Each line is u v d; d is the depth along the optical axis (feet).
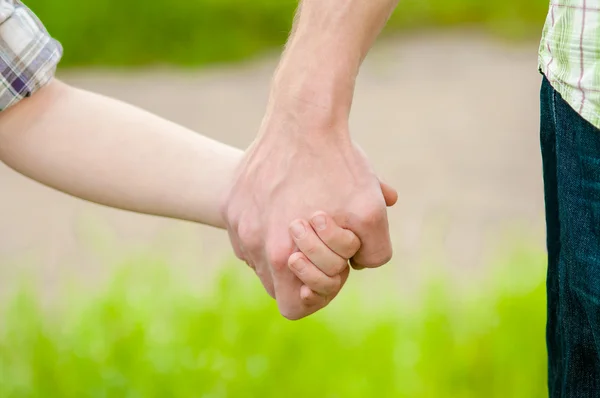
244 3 20.85
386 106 16.75
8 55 4.95
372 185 4.85
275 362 6.51
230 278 7.14
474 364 6.52
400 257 9.77
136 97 18.02
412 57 19.95
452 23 22.18
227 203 4.96
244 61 20.53
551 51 4.66
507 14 22.00
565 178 4.66
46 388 6.48
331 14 4.79
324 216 4.82
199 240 10.06
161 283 7.50
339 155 4.84
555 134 4.71
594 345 4.75
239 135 15.52
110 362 6.52
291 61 4.83
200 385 6.43
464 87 17.79
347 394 6.40
